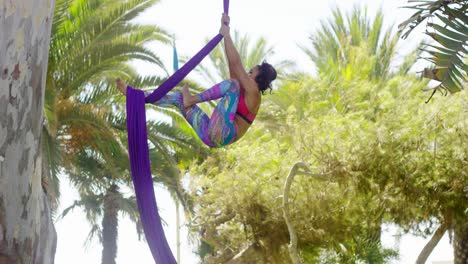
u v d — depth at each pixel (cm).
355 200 1755
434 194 1669
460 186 1642
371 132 1641
